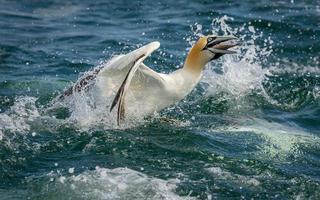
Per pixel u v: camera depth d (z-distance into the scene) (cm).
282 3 2639
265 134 1492
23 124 1480
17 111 1557
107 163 1316
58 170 1275
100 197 1172
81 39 2219
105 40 2203
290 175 1292
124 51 2098
